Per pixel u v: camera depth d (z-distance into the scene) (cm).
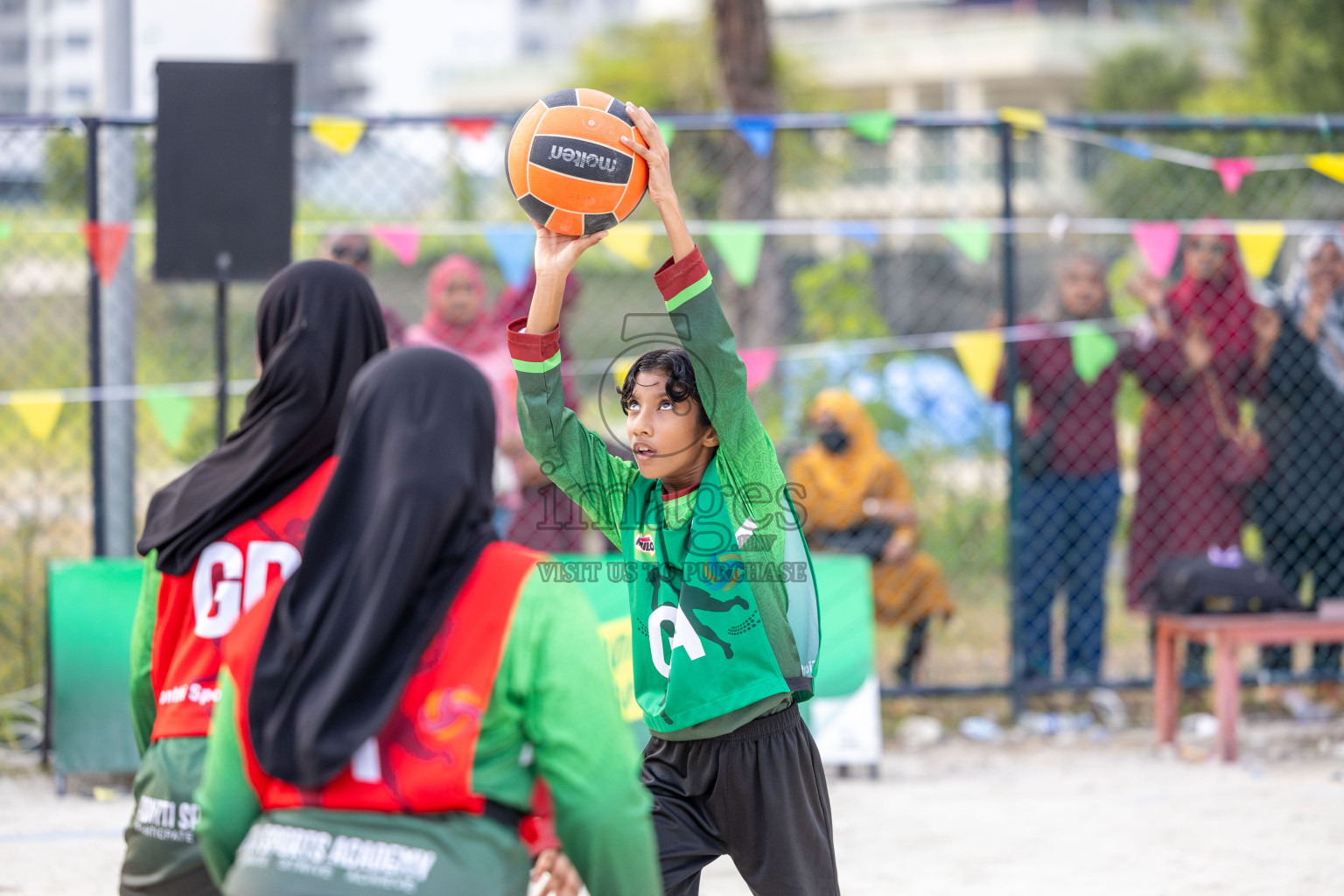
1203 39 7656
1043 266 3400
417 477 457
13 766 1434
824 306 2400
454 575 470
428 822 451
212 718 579
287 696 462
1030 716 1628
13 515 1766
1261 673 1650
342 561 471
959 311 3534
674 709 709
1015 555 1602
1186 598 1485
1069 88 9181
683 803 737
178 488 621
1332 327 1642
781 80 5288
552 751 465
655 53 7100
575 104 774
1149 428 1670
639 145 773
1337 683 1678
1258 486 1659
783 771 717
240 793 484
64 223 1518
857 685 1445
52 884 1068
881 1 10181
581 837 462
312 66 16612
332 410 625
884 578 1669
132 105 1625
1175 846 1162
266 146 1382
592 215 764
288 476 615
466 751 452
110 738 1361
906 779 1417
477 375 485
